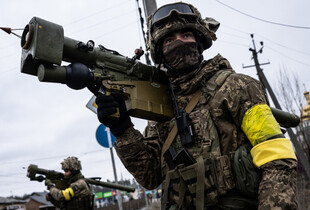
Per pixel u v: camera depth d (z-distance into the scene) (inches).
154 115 75.7
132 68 76.5
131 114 74.9
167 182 65.7
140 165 75.1
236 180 57.1
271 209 46.9
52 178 195.9
